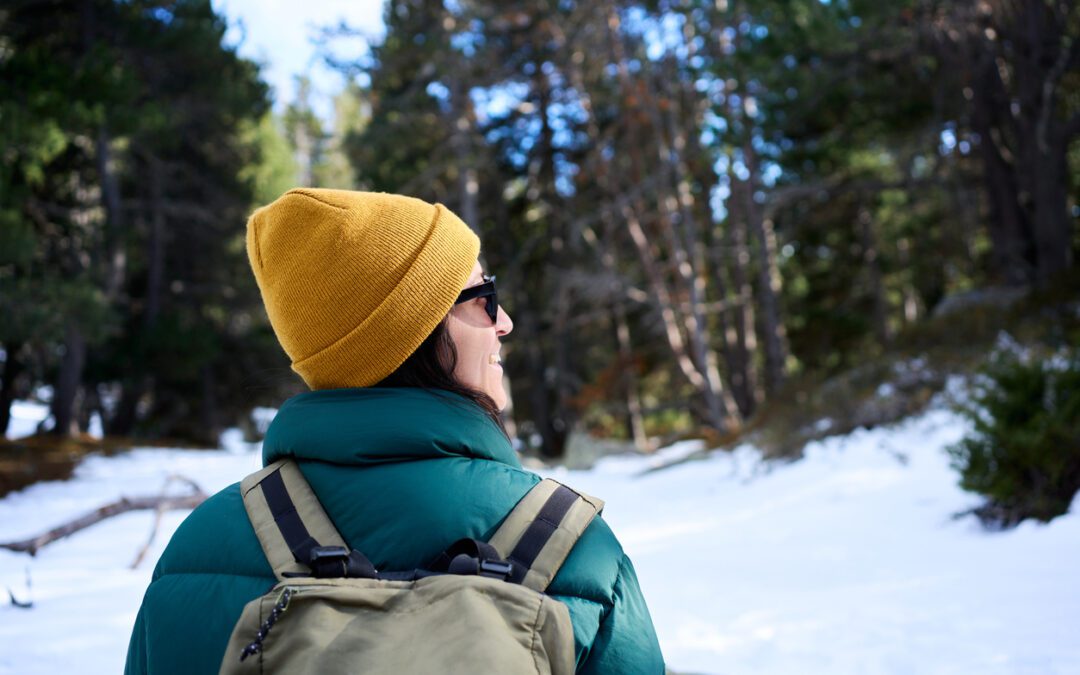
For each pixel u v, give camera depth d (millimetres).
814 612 4715
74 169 21922
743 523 8086
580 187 25922
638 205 23172
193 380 27797
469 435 933
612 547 882
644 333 29156
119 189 26594
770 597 5234
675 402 22703
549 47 23969
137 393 24938
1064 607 4273
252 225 1101
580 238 25719
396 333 975
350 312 974
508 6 22844
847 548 6441
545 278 25734
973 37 14586
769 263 21094
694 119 21672
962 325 12148
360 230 987
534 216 29031
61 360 21969
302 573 840
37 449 17938
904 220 27297
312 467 934
